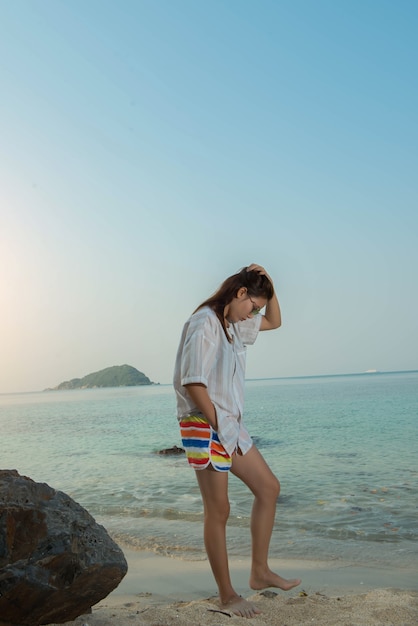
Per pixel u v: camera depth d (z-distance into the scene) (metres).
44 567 2.63
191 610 3.15
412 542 5.24
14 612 2.62
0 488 2.78
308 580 4.18
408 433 14.92
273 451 12.50
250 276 3.33
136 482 9.02
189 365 3.09
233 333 3.35
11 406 57.56
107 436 18.16
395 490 7.62
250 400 41.53
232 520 6.12
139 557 4.90
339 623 2.91
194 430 3.19
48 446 15.66
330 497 7.30
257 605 3.30
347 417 21.41
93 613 3.04
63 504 2.88
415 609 3.13
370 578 4.20
